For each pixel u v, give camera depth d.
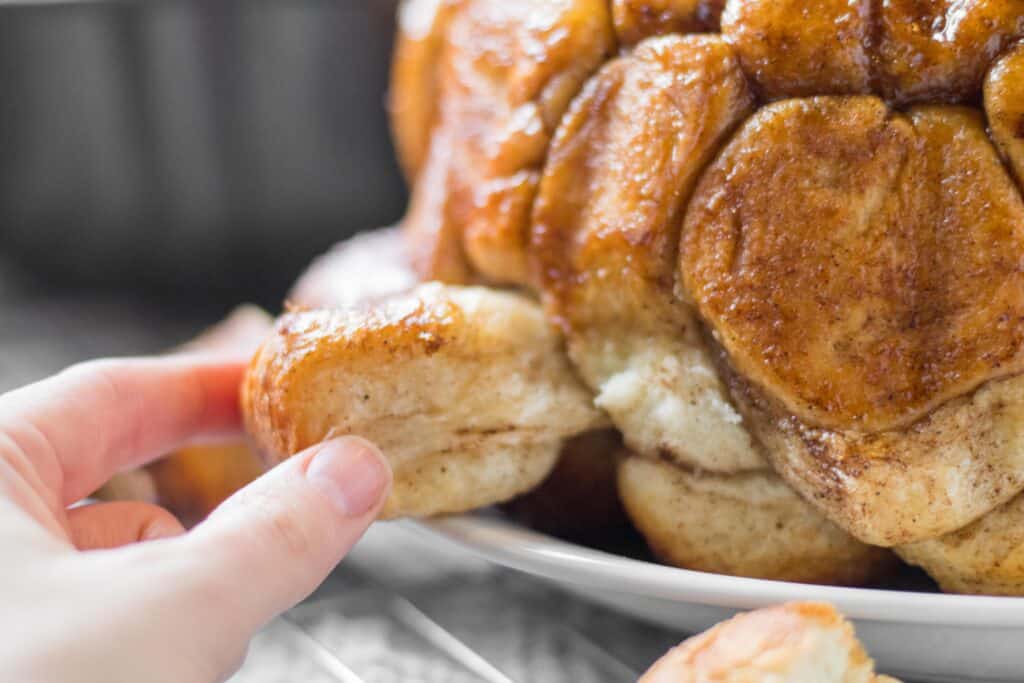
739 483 0.40
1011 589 0.38
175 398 0.42
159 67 0.60
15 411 0.39
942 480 0.38
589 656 0.41
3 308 0.66
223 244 0.65
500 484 0.41
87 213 0.65
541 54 0.42
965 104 0.38
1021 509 0.38
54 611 0.34
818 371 0.38
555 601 0.43
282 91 0.62
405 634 0.42
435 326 0.40
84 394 0.40
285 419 0.39
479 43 0.45
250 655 0.41
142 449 0.41
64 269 0.68
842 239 0.38
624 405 0.40
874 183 0.38
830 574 0.40
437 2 0.48
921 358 0.37
